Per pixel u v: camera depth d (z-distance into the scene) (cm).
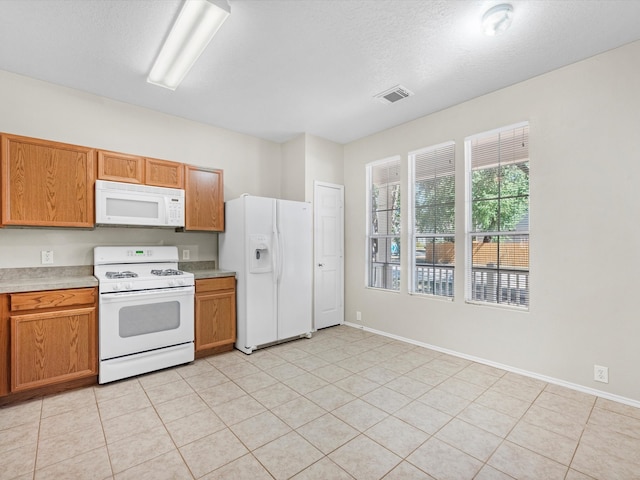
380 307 410
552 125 267
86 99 304
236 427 206
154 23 210
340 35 222
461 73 272
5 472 165
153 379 276
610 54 239
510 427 206
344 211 460
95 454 179
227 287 343
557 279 265
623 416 217
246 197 341
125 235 324
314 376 282
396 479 162
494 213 309
